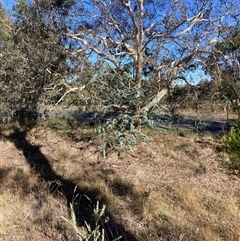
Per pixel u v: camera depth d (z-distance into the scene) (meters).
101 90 7.99
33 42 9.73
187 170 6.98
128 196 5.43
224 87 9.62
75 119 11.49
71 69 10.64
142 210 4.87
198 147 8.81
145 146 8.54
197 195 5.59
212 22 10.27
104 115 8.96
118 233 4.30
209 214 4.88
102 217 4.68
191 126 12.93
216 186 6.08
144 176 6.59
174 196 5.53
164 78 10.18
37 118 11.26
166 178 6.50
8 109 10.52
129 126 7.62
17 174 6.31
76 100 10.70
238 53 10.18
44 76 10.02
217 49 10.45
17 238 4.13
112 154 7.91
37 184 5.85
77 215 4.75
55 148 8.84
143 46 9.93
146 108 7.84
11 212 4.78
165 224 4.56
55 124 10.97
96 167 7.17
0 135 10.10
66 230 4.30
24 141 9.55
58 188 5.75
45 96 10.35
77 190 5.66
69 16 10.17
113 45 10.67
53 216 4.70
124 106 7.70
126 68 10.19
